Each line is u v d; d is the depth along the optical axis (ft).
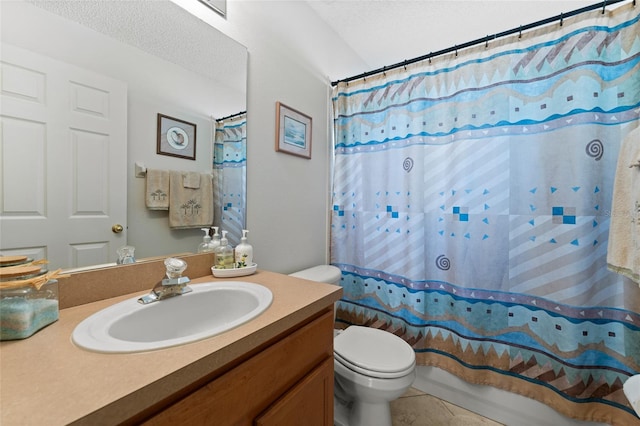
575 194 3.89
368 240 5.78
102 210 2.76
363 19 5.55
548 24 4.14
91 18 2.68
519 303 4.34
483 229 4.58
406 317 5.26
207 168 3.74
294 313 2.42
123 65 2.91
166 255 3.29
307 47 5.32
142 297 2.67
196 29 3.55
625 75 3.68
